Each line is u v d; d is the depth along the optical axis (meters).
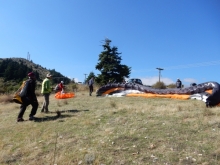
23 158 5.72
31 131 7.82
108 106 11.77
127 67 39.53
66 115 9.73
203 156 4.98
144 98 16.66
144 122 7.69
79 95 21.69
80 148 5.92
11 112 12.68
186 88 15.77
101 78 38.22
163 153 5.26
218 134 6.13
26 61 122.12
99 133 6.91
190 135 6.21
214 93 10.53
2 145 6.64
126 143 5.96
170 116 8.32
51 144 6.42
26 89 9.38
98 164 5.00
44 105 10.81
